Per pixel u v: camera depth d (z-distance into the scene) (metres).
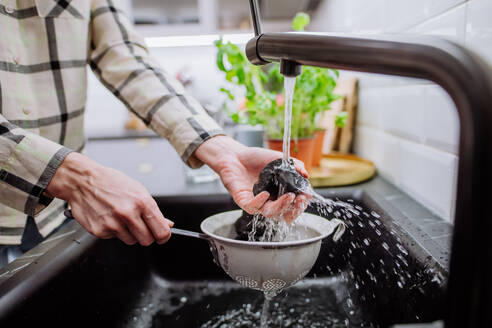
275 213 0.47
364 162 1.04
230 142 0.64
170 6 2.15
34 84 0.70
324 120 1.26
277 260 0.44
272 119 0.91
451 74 0.23
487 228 0.21
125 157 1.50
